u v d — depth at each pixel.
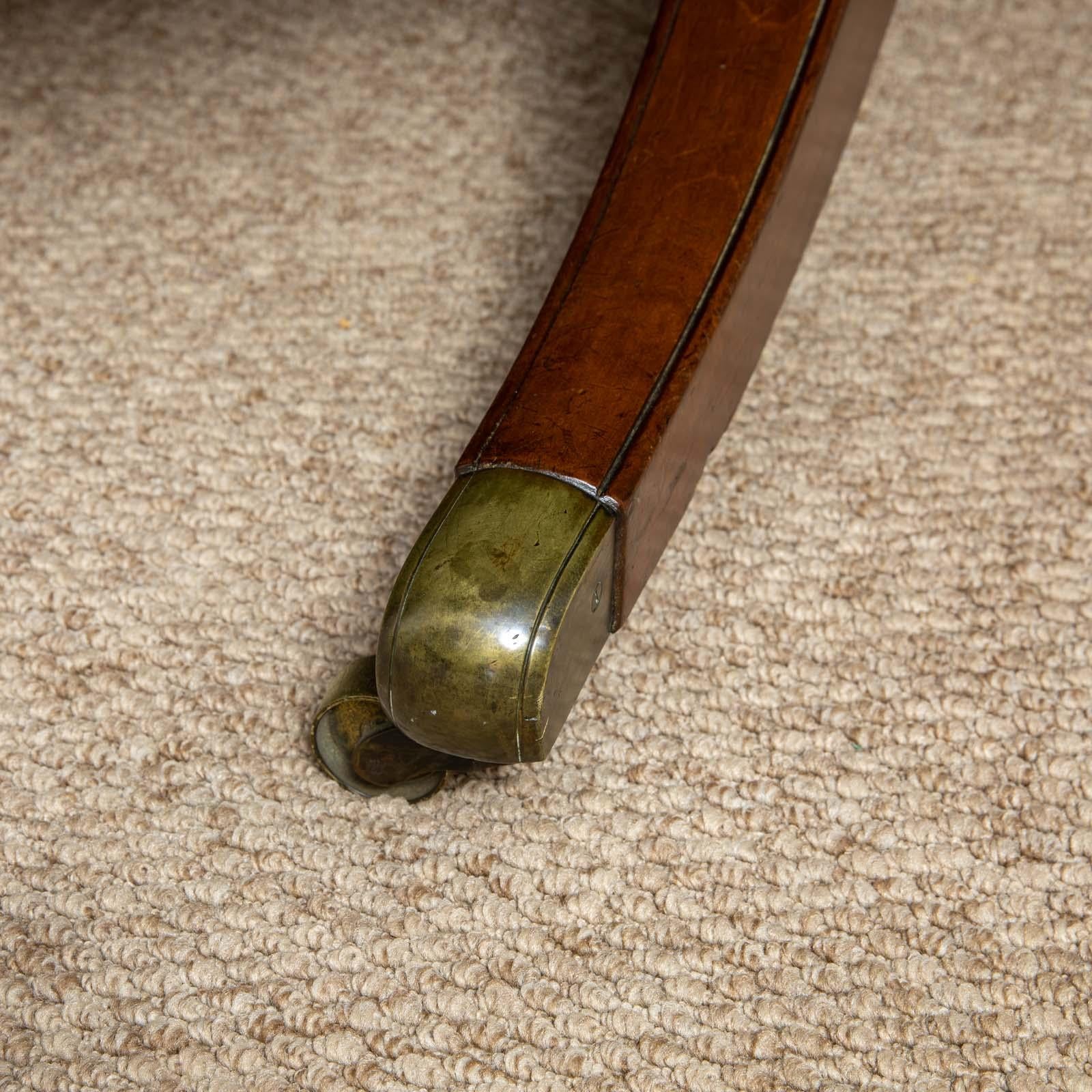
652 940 0.70
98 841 0.72
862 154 0.87
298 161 0.87
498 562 0.65
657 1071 0.68
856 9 0.73
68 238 0.84
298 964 0.70
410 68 0.90
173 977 0.69
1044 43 0.91
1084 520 0.78
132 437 0.79
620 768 0.73
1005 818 0.72
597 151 0.87
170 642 0.75
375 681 0.67
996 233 0.85
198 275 0.84
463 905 0.70
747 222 0.70
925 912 0.70
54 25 0.91
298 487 0.78
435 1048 0.68
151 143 0.87
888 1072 0.68
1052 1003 0.69
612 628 0.69
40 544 0.77
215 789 0.72
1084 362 0.81
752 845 0.71
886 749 0.73
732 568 0.77
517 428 0.67
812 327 0.82
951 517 0.78
